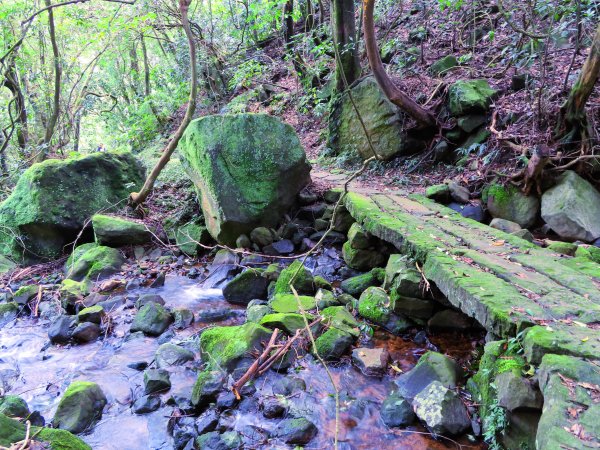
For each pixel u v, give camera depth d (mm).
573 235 4578
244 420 2926
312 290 4660
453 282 2977
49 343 4191
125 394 3328
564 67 6086
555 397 1829
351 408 3004
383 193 5934
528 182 4902
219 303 4918
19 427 2480
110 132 15992
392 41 8578
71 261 6062
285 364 3424
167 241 6625
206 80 13094
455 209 5438
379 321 3949
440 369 3049
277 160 6055
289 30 12508
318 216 6188
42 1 10703
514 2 7492
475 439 2611
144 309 4418
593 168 4902
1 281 5816
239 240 5871
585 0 5723
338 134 8008
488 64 7062
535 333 2258
